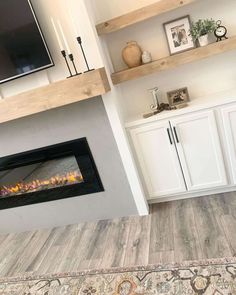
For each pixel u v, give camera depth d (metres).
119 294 1.66
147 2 2.19
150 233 2.12
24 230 2.70
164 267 1.76
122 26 2.03
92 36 1.93
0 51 2.00
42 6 1.94
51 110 2.13
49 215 2.57
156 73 2.38
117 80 2.18
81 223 2.54
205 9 2.16
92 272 1.89
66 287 1.84
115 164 2.23
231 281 1.54
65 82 1.84
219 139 2.11
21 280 2.02
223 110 2.02
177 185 2.32
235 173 2.21
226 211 2.11
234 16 2.15
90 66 2.01
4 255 2.40
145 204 2.31
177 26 2.20
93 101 2.04
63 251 2.22
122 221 2.38
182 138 2.15
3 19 1.90
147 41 2.31
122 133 2.11
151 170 2.30
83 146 2.21
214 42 2.07
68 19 1.94
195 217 2.14
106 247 2.11
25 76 2.16
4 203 2.60
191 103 2.19
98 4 2.24
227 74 2.30
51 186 2.54
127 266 1.85
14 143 2.32
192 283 1.60
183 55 2.04
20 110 2.00
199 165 2.21
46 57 1.97
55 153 2.30
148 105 2.50
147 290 1.64
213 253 1.76
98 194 2.38
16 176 2.60
